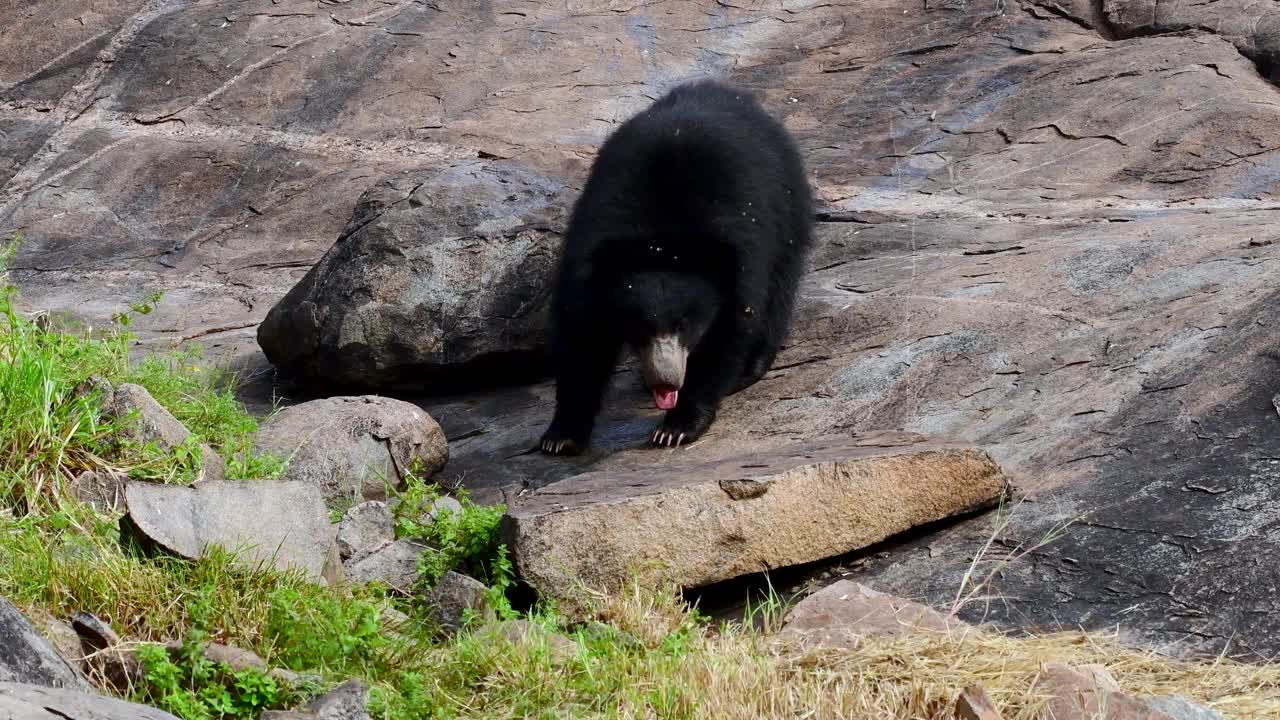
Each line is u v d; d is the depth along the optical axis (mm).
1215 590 7613
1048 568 8180
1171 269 11484
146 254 18328
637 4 22359
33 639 5348
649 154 11141
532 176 14211
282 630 6617
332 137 20281
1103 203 15477
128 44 22672
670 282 10758
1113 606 7719
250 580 6930
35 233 18875
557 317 11445
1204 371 9680
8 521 7324
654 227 10930
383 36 22047
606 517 8062
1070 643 7281
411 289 13195
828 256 14422
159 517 7121
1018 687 6332
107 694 5883
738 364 11352
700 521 8219
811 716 6086
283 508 7590
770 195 11492
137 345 15109
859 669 6566
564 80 20859
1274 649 7133
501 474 11367
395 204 13695
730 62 20969
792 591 8586
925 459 8766
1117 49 18922
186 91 21547
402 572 8359
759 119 12477
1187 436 9055
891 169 17484
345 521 8664
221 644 6492
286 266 17625
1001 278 12375
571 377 11484
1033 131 17516
